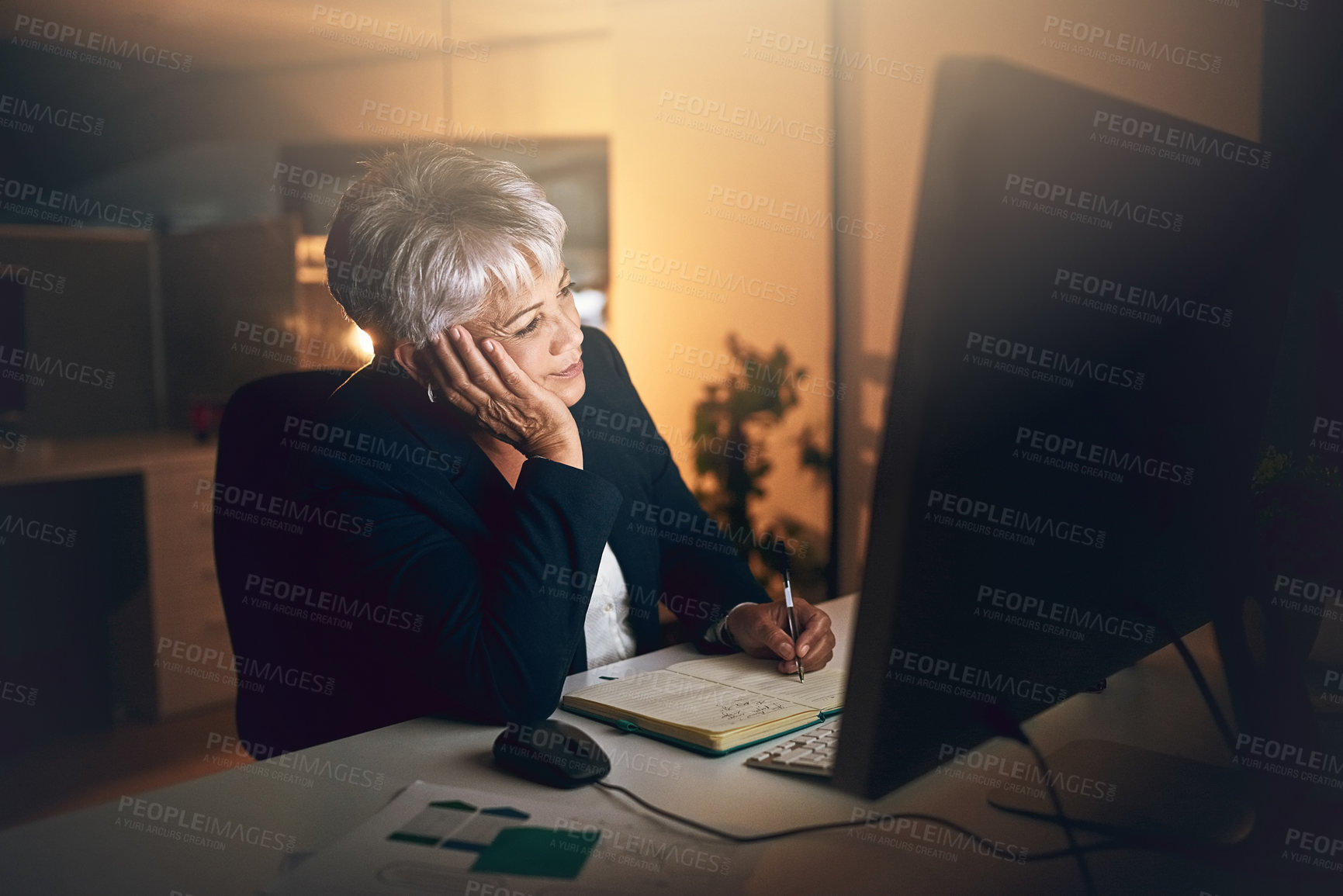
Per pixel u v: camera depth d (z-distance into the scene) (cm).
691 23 344
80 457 273
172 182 369
